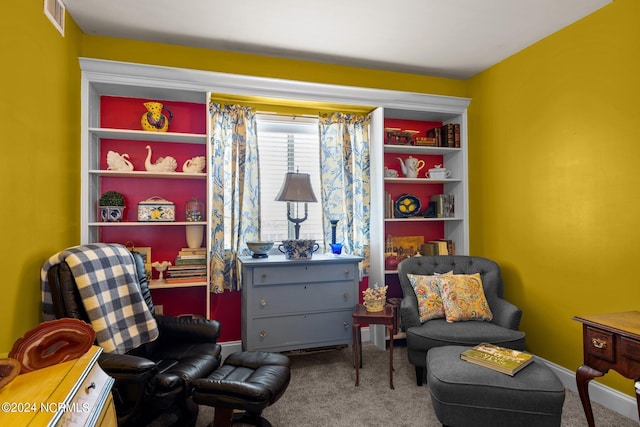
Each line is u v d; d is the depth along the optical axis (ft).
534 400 5.93
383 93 11.18
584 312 8.52
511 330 8.66
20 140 5.91
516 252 10.43
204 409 7.97
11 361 3.43
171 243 10.48
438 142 12.26
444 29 9.09
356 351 9.08
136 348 7.13
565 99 8.98
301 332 9.98
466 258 10.77
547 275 9.48
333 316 10.28
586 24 8.45
